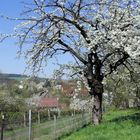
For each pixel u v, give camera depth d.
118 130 25.45
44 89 33.94
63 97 58.59
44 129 26.28
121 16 29.89
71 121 32.78
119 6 29.83
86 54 33.19
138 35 29.03
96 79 31.62
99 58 31.70
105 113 66.81
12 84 59.88
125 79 37.78
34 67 31.36
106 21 29.56
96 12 29.95
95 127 28.06
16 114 34.16
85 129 28.38
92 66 31.69
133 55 27.98
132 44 28.45
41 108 58.59
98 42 29.25
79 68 33.03
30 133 22.31
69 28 30.83
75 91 41.03
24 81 32.53
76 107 45.56
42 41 30.59
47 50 31.05
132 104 84.56
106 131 25.73
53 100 76.06
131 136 22.09
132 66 34.09
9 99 55.25
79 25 29.98
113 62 32.78
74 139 24.52
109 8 29.98
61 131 29.64
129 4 29.78
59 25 30.61
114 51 30.38
